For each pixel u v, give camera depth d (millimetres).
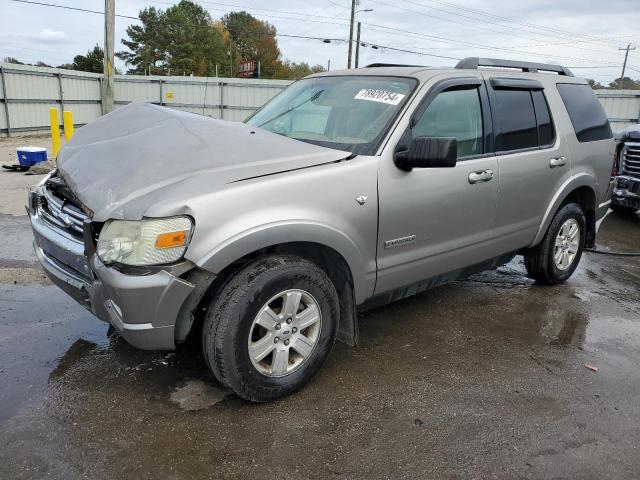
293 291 2967
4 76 21797
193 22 88938
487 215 4031
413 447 2711
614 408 3117
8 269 4988
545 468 2590
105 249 2631
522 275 5500
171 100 30312
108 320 2840
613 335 4137
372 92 3732
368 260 3311
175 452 2609
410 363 3568
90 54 81125
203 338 2850
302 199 2932
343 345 3799
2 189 9117
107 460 2533
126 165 2980
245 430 2793
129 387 3145
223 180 2781
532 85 4527
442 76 3756
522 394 3230
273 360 2998
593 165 5055
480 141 3984
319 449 2672
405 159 3270
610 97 27859
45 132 24688
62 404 2951
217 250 2646
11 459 2506
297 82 4520
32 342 3623
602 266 6004
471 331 4105
